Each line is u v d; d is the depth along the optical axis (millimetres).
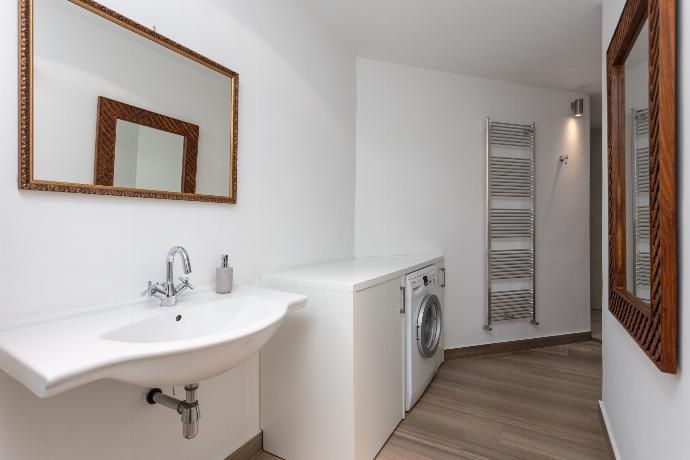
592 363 3012
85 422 1146
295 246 2145
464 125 3209
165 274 1405
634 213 1397
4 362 871
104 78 1189
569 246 3566
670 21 946
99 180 1174
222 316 1408
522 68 3072
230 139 1670
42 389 747
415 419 2109
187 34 1486
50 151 1055
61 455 1086
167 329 1229
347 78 2717
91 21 1155
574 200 3590
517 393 2443
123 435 1249
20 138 992
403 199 3014
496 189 3271
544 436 1942
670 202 955
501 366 2947
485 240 3266
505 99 3342
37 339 941
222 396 1625
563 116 3557
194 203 1521
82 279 1147
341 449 1604
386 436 1892
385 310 1887
